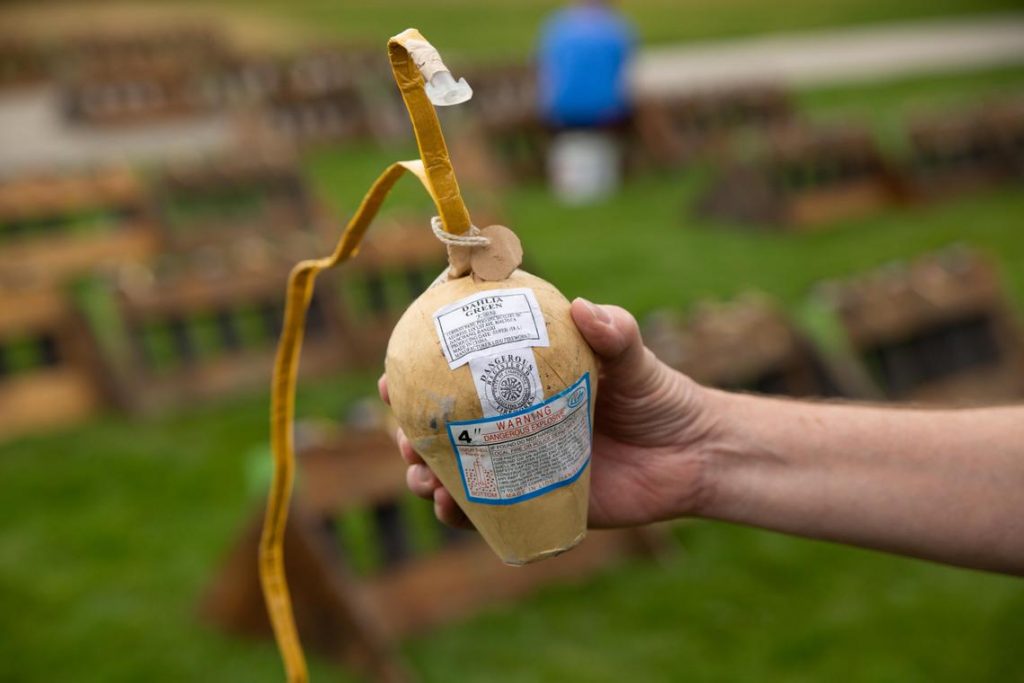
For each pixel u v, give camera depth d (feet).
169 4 97.14
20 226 25.03
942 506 5.34
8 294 17.13
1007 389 17.08
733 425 5.74
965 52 57.82
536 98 43.57
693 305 21.85
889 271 17.25
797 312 18.22
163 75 45.73
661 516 5.81
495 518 4.82
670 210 30.71
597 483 5.81
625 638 11.43
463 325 4.61
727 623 11.67
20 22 85.35
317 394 18.30
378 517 11.43
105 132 43.86
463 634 11.47
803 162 28.50
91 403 17.58
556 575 12.37
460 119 38.55
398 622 11.36
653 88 50.93
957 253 17.75
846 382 15.03
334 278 19.45
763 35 70.54
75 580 12.72
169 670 11.00
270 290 18.67
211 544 13.42
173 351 18.90
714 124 38.99
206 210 26.73
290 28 80.84
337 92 41.37
